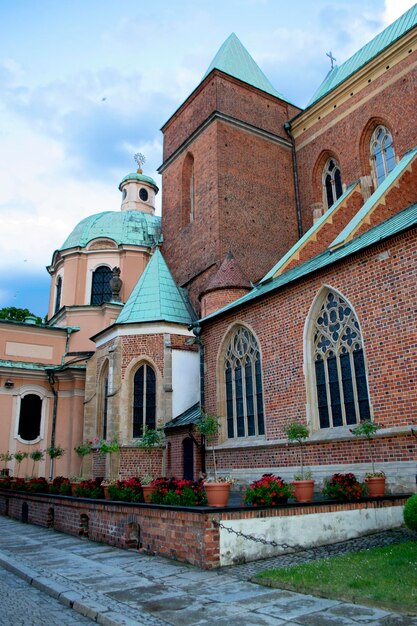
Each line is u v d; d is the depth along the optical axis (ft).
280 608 23.85
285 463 60.13
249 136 110.93
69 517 53.88
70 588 29.60
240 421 69.97
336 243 63.52
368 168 96.84
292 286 62.44
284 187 112.16
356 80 99.35
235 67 120.26
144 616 23.81
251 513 34.76
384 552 32.22
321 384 58.03
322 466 55.26
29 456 111.24
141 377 89.97
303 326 60.13
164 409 85.10
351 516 39.01
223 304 87.81
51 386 117.39
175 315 94.02
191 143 115.34
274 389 63.21
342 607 23.41
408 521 31.78
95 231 140.56
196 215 108.68
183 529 35.19
